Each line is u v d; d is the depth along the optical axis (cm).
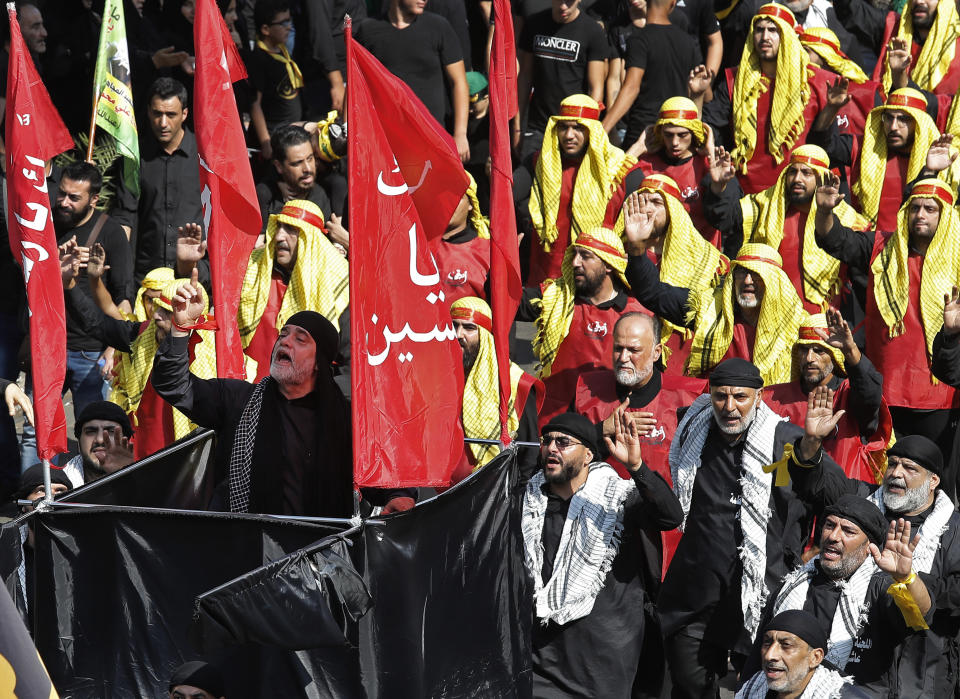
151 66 3356
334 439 1588
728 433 2045
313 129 2923
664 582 2083
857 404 2361
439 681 1470
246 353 2477
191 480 1750
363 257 1454
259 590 1285
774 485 2028
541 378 2666
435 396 1512
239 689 1448
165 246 3056
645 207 2639
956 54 3669
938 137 3186
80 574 1491
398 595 1420
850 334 2327
